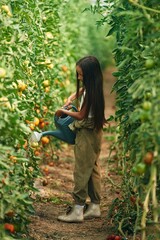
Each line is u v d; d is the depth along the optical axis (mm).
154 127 8148
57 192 15414
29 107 10680
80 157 12383
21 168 9812
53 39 14484
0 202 8805
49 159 18672
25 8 11883
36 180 15766
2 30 10203
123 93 10734
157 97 8234
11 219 9625
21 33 10766
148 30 8906
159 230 8578
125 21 9961
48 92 15078
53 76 15586
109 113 32000
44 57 13781
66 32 20609
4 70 9156
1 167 9008
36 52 13055
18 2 11359
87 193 12570
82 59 12148
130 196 11461
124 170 11469
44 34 13852
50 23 14523
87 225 12422
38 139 11906
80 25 25500
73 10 22203
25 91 11445
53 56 16250
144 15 8633
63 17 19906
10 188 8852
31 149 10961
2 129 8891
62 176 17391
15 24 10406
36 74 13039
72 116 12117
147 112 8180
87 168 12445
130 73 10047
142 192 9188
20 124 8883
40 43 13258
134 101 10078
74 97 12828
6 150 9430
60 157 20062
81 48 26031
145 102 8305
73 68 21453
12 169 9070
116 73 10922
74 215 12547
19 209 9328
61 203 14320
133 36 9266
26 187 9930
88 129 12336
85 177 12422
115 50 11172
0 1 10266
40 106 13086
